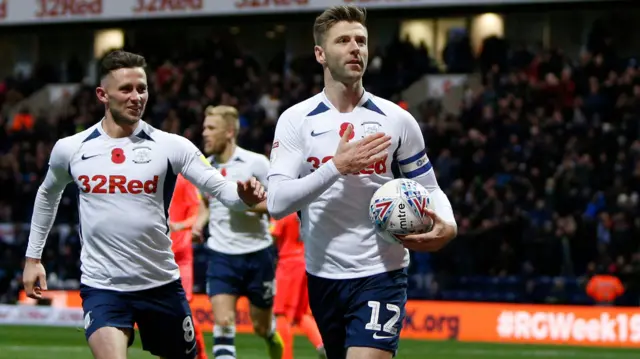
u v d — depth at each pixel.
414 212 4.84
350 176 4.94
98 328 5.37
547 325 14.27
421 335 14.87
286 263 9.56
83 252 5.59
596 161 18.12
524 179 17.52
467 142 18.94
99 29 20.58
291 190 4.75
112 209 5.46
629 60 20.09
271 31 24.55
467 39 22.27
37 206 5.79
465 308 14.70
